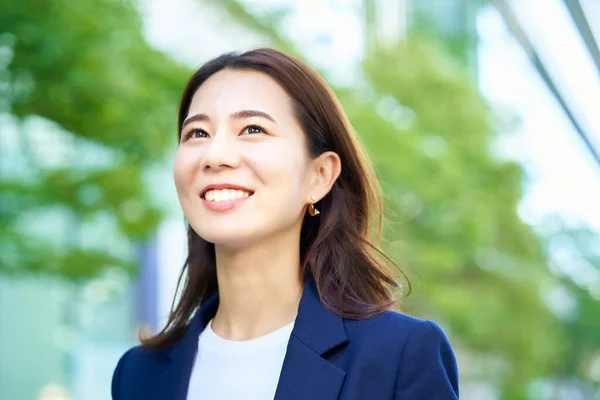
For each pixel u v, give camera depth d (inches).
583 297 837.2
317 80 86.6
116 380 94.7
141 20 289.1
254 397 82.0
